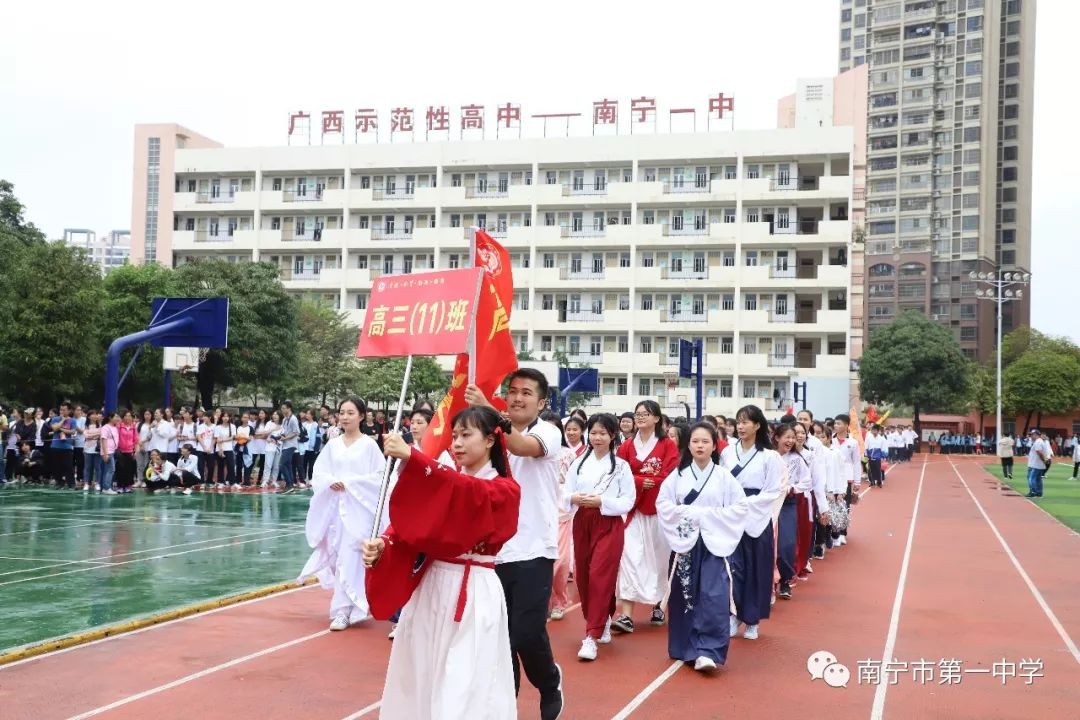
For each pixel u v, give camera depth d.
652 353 52.06
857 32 92.75
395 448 4.22
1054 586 10.93
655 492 8.23
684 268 52.25
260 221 55.25
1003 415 68.56
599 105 53.97
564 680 6.62
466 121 54.75
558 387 31.17
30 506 17.23
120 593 9.37
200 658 6.98
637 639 7.94
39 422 22.00
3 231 31.12
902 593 10.36
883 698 6.35
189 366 24.59
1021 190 92.19
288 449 21.34
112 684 6.28
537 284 52.84
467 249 53.41
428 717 4.36
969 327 85.19
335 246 54.28
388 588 4.31
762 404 51.06
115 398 20.84
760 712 5.98
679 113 53.34
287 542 13.29
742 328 50.94
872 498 24.38
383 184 55.00
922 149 87.88
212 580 10.20
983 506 22.20
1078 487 29.62
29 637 7.44
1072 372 62.91
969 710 6.12
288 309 38.16
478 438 4.62
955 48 87.44
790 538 9.95
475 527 4.32
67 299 29.31
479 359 5.56
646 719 5.79
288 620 8.34
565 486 7.81
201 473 21.61
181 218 56.34
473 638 4.31
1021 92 92.06
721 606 6.89
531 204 52.78
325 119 55.91
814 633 8.29
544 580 5.68
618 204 52.16
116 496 19.34
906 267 86.38
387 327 5.43
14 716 5.59
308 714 5.72
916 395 56.50
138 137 60.12
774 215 51.25
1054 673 7.04
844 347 51.56
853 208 57.97
